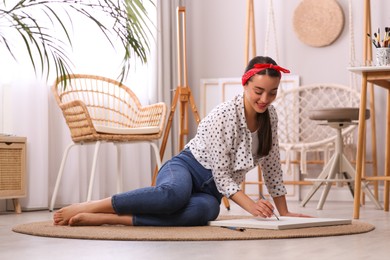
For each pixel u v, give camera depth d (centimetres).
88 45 438
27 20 388
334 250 173
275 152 246
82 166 425
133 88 475
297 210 378
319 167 499
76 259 158
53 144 413
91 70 440
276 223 219
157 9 496
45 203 394
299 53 509
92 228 221
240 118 234
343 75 497
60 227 226
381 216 326
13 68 385
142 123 422
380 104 481
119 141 383
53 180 414
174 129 510
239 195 230
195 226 229
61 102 386
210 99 530
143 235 199
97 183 436
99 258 159
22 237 208
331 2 498
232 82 520
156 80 496
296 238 200
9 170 362
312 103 498
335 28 496
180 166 240
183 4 537
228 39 532
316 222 228
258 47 523
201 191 243
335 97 493
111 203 226
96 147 369
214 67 535
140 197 223
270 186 251
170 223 227
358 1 492
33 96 393
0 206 385
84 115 366
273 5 517
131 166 470
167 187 224
